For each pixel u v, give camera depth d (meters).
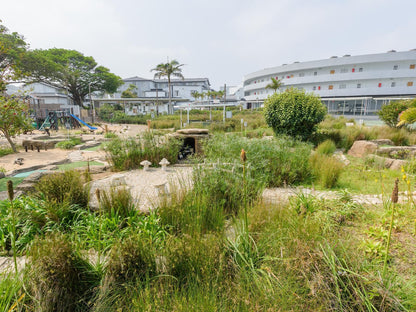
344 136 10.34
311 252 1.98
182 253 2.21
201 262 2.11
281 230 2.38
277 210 2.92
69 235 2.91
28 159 8.87
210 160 4.96
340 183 5.36
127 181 5.71
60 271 1.93
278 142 6.74
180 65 37.75
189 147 8.87
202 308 1.62
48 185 3.85
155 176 6.13
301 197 3.62
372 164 6.84
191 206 3.22
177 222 3.08
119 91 66.12
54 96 39.53
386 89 36.53
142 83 67.12
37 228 3.13
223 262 2.07
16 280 1.87
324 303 1.69
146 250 2.22
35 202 3.62
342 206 3.48
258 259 2.14
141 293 1.84
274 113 10.81
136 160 7.21
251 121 20.08
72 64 40.62
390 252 2.46
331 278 1.81
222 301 1.74
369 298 1.71
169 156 7.54
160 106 50.22
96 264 2.26
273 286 1.77
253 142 6.32
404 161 6.43
